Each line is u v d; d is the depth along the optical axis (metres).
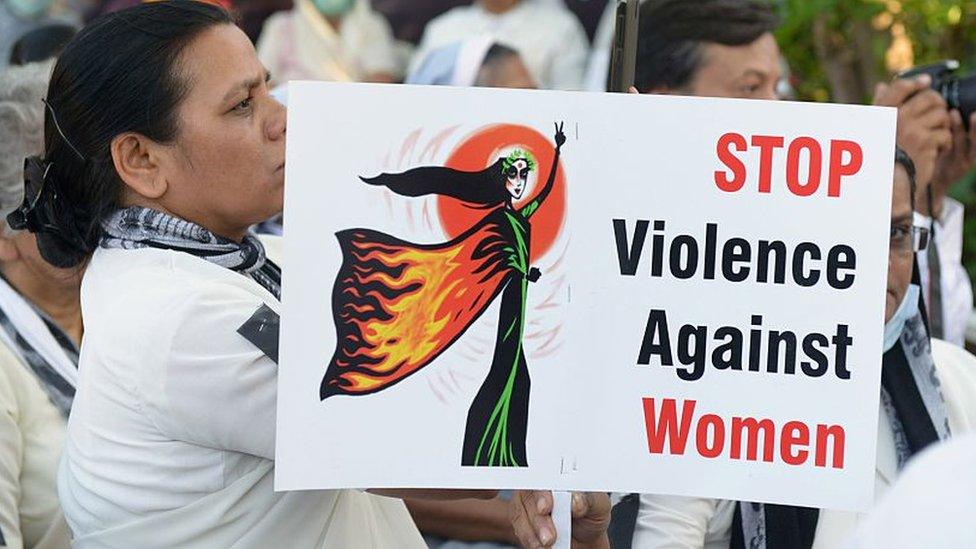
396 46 13.65
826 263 4.70
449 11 13.52
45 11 12.98
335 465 4.65
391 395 4.69
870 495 4.71
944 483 2.86
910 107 8.02
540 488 4.75
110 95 5.13
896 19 12.30
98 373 5.06
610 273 4.73
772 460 4.73
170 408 4.88
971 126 8.27
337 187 4.63
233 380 4.84
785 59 12.75
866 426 4.71
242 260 5.33
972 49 12.59
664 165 4.70
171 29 5.16
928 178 8.01
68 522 5.41
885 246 4.69
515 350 4.73
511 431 4.73
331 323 4.64
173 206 5.23
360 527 5.39
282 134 5.25
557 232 4.72
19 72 6.82
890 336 6.06
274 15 13.62
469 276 4.70
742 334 4.73
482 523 7.31
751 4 8.24
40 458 6.40
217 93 5.13
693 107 4.68
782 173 4.69
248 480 5.03
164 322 4.89
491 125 4.68
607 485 4.75
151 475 4.99
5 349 6.44
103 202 5.25
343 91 4.62
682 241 4.71
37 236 5.41
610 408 4.75
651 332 4.73
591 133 4.70
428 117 4.65
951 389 6.48
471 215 4.69
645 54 8.28
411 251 4.67
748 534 6.05
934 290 7.51
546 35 13.08
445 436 4.71
